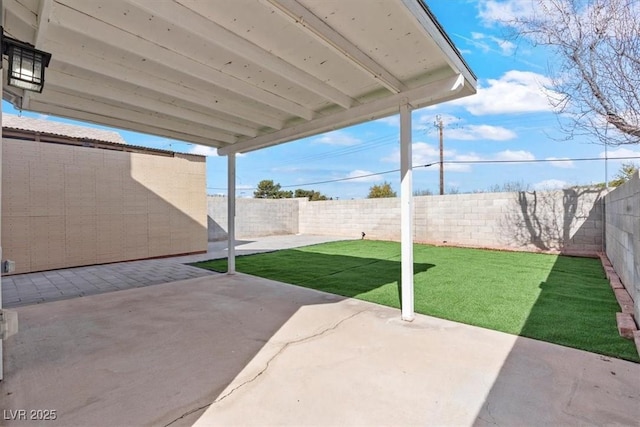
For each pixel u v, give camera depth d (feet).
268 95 13.58
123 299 15.87
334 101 13.10
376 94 13.30
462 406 6.99
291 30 9.14
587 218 28.50
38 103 13.48
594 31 17.08
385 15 8.36
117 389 7.84
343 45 9.25
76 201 25.18
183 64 10.85
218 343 10.51
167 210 30.63
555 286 17.42
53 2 8.09
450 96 12.32
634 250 11.96
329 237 48.21
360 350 9.86
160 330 11.69
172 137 19.08
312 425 6.46
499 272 21.31
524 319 12.31
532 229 31.30
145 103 13.87
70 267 24.79
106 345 10.41
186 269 24.12
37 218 23.29
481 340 10.44
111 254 27.02
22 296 16.63
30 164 23.02
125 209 27.89
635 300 11.32
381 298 15.74
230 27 8.98
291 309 14.06
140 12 8.64
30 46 8.45
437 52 10.03
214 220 45.39
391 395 7.44
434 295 15.84
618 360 8.93
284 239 45.91
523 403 7.06
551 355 9.29
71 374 8.57
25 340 10.84
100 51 10.48
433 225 37.65
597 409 6.81
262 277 20.94
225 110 14.57
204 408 7.06
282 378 8.27
